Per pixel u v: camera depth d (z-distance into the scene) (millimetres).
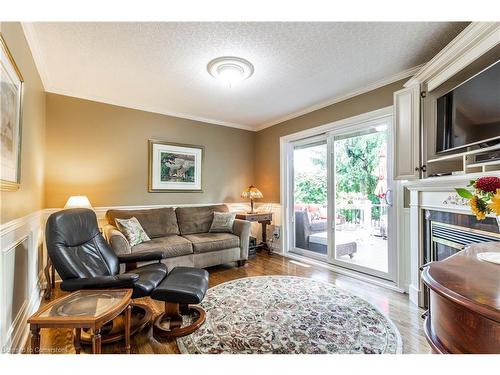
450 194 2033
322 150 3895
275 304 2396
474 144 1868
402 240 2760
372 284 2910
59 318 1282
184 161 4273
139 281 1920
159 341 1809
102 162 3516
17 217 1794
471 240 1835
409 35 2080
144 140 3879
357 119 3234
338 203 3598
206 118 4492
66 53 2330
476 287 721
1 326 1427
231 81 2861
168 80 2932
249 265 3746
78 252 2014
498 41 1628
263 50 2295
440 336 740
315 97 3457
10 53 1535
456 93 2051
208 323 2053
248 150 5125
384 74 2775
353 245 3389
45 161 3088
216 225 3996
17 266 1768
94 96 3416
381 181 3061
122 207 3666
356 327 1978
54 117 3172
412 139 2396
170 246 3148
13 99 1644
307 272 3381
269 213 4527
